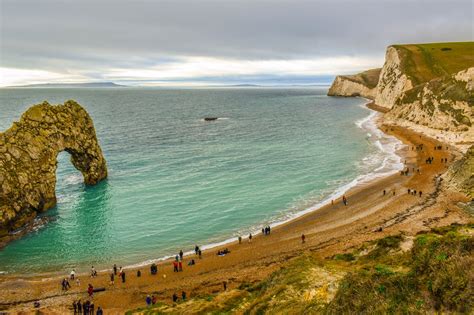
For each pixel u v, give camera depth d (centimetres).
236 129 14862
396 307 1566
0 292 4231
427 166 8306
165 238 5509
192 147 11250
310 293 2456
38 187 6444
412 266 1809
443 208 5834
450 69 16838
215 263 4719
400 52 19738
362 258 3419
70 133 7388
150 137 13138
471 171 6556
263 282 3456
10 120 17575
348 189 7181
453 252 1648
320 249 4747
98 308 3678
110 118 19225
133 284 4341
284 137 12762
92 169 7775
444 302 1470
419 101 13212
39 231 5828
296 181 7775
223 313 2905
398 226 5272
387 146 10581
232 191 7250
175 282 4319
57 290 4272
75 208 6650
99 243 5422
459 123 10856
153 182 7888
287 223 5809
